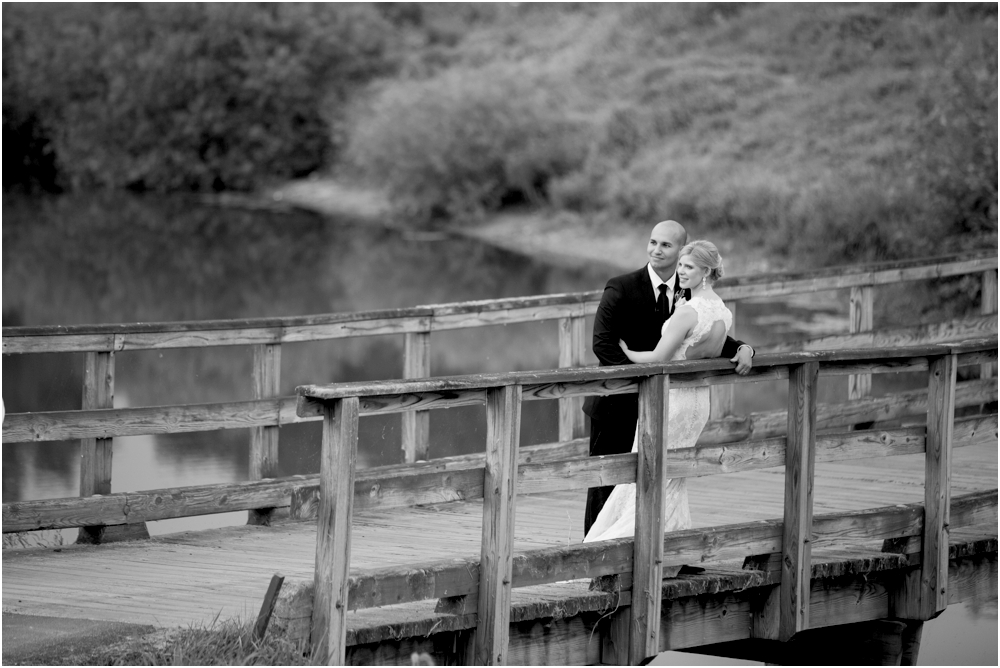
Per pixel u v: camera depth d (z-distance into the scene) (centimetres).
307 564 1027
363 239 4744
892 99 3978
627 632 906
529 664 885
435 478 795
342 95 6869
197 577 973
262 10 7000
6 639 766
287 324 1249
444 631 815
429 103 5181
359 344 2816
